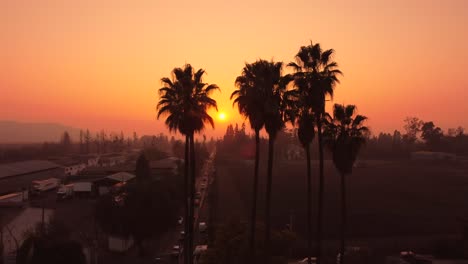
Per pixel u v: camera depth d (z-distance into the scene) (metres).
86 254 51.56
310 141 33.16
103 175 126.38
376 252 46.28
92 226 67.12
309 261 33.56
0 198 90.69
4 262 43.47
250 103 30.69
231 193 102.06
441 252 46.66
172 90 32.84
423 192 103.12
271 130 31.45
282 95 31.22
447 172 150.25
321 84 30.67
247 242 36.09
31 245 40.09
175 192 79.62
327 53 31.14
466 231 49.97
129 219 56.03
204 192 108.94
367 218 68.94
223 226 40.12
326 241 53.44
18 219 74.62
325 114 33.16
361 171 155.75
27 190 102.81
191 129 33.09
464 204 85.00
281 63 30.94
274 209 78.69
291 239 38.88
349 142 34.53
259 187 112.88
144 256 55.84
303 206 82.25
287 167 177.88
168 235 67.06
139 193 59.09
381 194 99.94
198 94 33.25
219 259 36.94
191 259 34.31
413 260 42.03
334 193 102.12
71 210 84.00
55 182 114.81
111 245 57.97
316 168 172.62
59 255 39.59
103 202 58.97
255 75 30.61
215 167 178.75
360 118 34.78
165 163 146.50
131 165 147.75
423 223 65.06
